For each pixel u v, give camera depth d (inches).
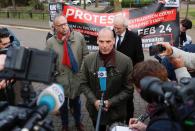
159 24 261.9
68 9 269.4
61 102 75.7
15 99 120.1
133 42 197.5
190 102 63.8
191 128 63.8
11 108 71.6
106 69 158.9
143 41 265.3
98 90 163.9
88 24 267.0
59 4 289.3
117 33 197.0
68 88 206.1
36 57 78.4
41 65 77.6
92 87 166.2
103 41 155.6
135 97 281.7
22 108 71.7
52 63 78.2
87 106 174.7
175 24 260.1
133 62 201.0
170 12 259.1
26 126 63.6
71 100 214.1
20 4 1290.6
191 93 64.6
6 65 76.2
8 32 169.9
